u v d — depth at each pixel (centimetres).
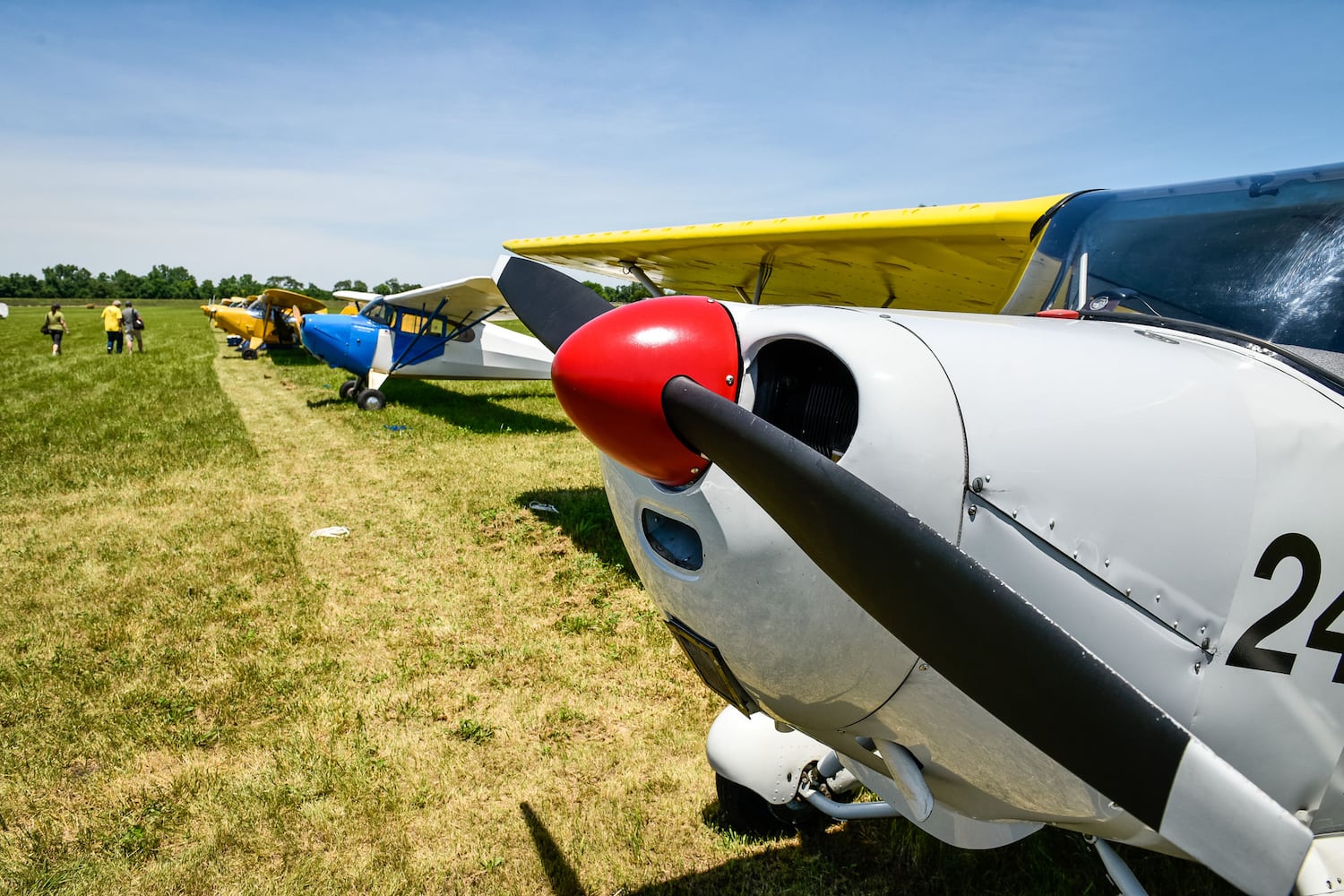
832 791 245
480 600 431
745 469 119
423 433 912
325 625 396
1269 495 129
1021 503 127
